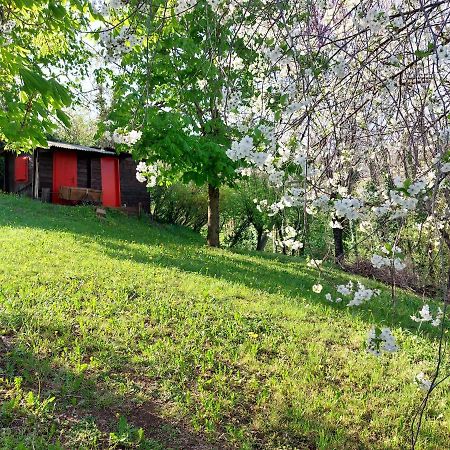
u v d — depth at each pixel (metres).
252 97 2.74
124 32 2.60
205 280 7.77
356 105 2.92
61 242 9.42
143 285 6.82
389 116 2.93
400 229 2.49
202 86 2.93
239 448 3.23
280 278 9.38
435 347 5.67
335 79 2.65
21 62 3.16
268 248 25.75
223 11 2.58
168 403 3.65
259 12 2.42
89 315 5.16
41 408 3.26
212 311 5.94
